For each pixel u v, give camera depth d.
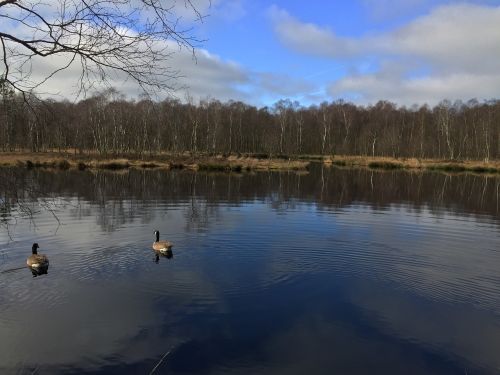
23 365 7.86
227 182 39.59
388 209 25.36
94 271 12.90
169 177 43.31
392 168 67.19
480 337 9.27
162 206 24.91
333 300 11.03
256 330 9.31
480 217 23.12
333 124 102.31
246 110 102.81
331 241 16.97
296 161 69.38
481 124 83.44
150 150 68.94
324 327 9.55
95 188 32.22
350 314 10.23
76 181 36.25
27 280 12.03
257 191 33.09
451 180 46.22
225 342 8.78
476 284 12.37
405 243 16.91
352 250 15.70
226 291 11.47
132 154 66.88
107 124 71.25
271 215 22.47
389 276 12.95
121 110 62.12
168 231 18.20
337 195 31.61
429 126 94.50
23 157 51.97
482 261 14.62
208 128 82.00
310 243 16.56
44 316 9.79
